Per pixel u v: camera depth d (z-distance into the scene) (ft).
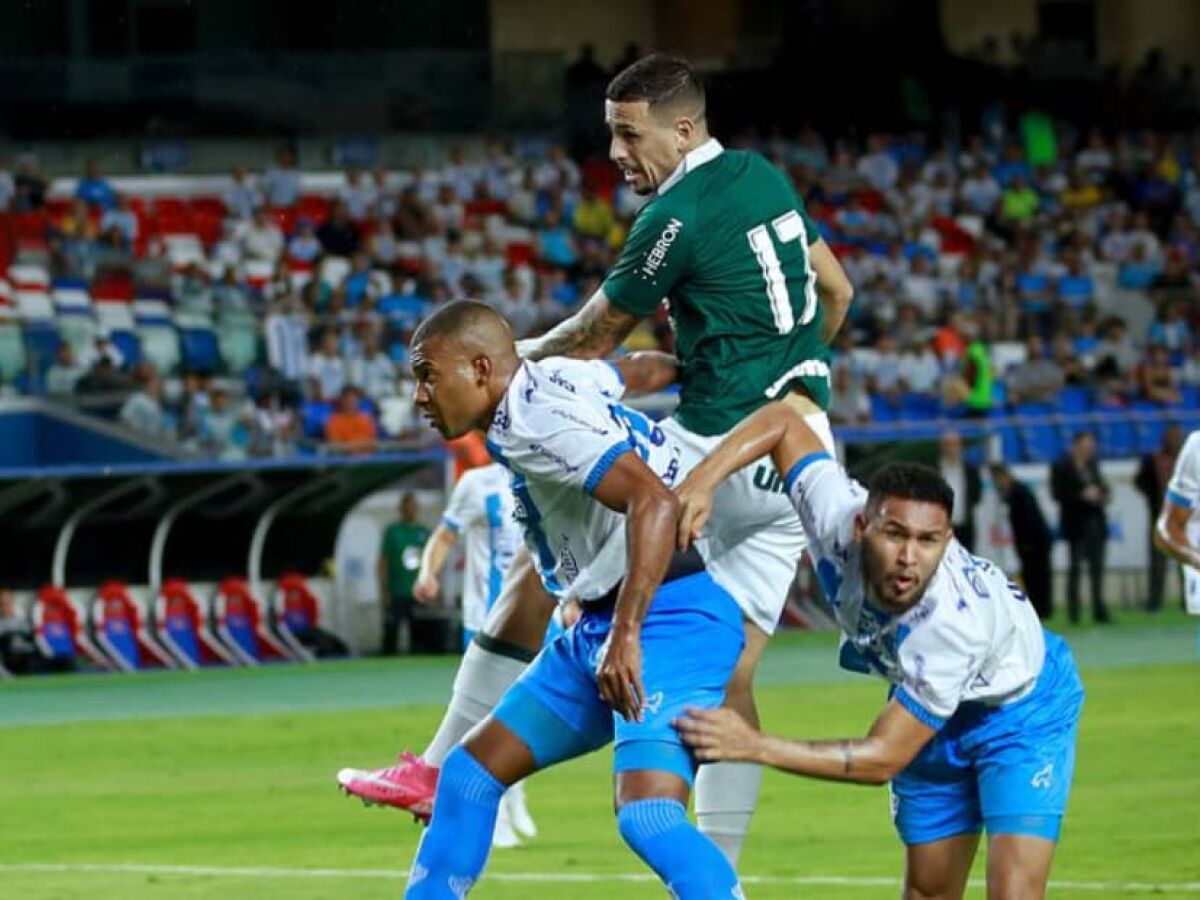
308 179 315.58
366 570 226.79
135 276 250.16
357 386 237.66
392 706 177.58
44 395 226.79
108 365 229.25
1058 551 254.27
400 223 293.02
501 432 62.85
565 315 276.62
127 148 312.09
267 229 282.36
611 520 63.93
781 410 64.80
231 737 157.69
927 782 65.98
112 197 285.43
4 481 200.44
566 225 309.01
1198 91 362.74
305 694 188.96
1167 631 232.53
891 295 288.71
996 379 277.85
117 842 111.14
